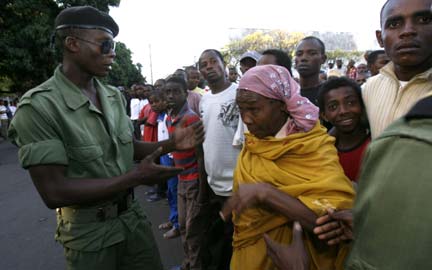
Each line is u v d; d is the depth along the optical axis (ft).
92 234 5.69
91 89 6.20
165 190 17.66
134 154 7.07
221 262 9.21
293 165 4.66
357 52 110.83
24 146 5.15
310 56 8.87
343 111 5.64
